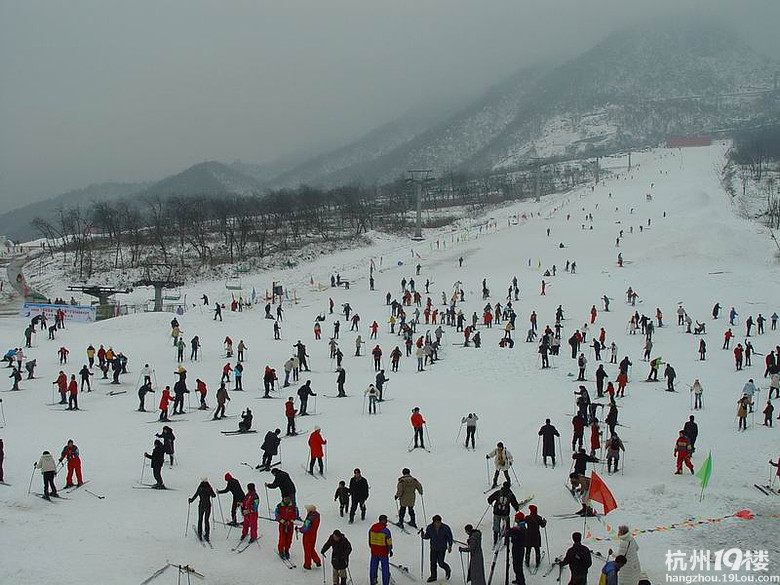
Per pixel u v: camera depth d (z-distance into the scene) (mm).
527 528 19703
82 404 39688
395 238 136625
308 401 40719
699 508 23484
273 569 19828
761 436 32969
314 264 113625
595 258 93062
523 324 63031
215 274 109062
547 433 28953
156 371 49000
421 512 24234
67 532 21609
